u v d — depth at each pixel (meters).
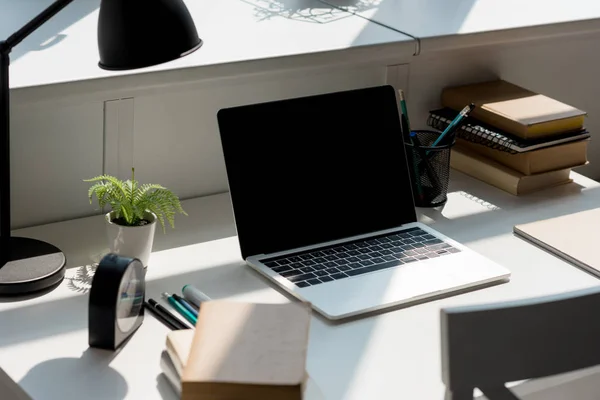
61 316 1.09
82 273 1.20
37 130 1.29
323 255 1.24
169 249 1.28
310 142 1.29
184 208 1.42
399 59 1.53
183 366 0.90
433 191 1.42
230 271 1.22
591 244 1.28
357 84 1.54
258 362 0.87
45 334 1.05
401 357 1.02
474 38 1.51
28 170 1.30
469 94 1.58
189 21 1.03
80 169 1.34
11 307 1.10
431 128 1.63
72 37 1.39
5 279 1.12
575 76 1.80
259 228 1.24
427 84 1.60
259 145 1.26
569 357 0.86
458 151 1.57
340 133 1.31
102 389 0.95
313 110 1.30
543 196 1.48
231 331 0.91
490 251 1.28
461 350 0.83
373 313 1.10
